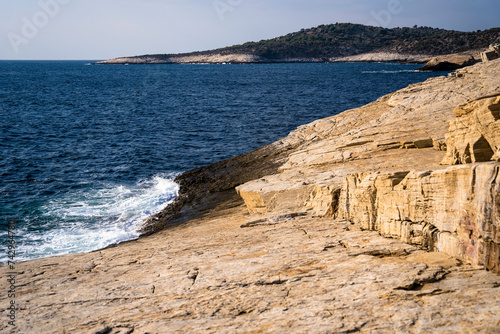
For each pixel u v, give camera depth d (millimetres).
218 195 23219
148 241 16297
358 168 16844
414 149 17516
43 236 18484
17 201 22953
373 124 24078
